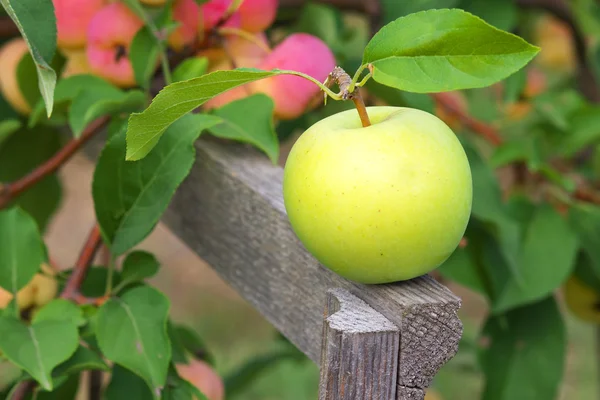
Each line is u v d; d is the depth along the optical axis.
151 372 1.04
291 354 1.44
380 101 1.26
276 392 2.62
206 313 3.22
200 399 1.09
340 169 0.94
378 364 0.95
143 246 3.65
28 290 1.13
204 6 1.13
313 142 0.95
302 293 1.03
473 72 0.93
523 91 1.48
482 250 1.25
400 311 0.95
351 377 0.95
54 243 3.59
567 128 1.33
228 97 1.14
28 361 1.03
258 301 1.08
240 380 1.45
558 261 1.24
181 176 1.07
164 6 1.14
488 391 1.28
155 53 1.13
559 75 1.75
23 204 1.37
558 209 1.30
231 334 3.08
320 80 1.14
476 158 1.23
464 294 3.24
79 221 3.75
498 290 1.25
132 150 0.97
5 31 1.25
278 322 1.06
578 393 2.63
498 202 1.22
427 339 0.95
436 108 1.34
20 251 1.10
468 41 0.92
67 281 1.12
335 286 1.00
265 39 1.21
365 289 0.97
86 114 1.09
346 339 0.94
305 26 1.30
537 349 1.28
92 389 1.25
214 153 1.12
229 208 1.10
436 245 0.95
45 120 1.21
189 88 0.94
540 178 1.32
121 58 1.14
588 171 1.43
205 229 1.14
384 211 0.94
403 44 0.93
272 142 1.10
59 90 1.13
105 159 1.08
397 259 0.95
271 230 1.05
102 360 1.07
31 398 1.14
